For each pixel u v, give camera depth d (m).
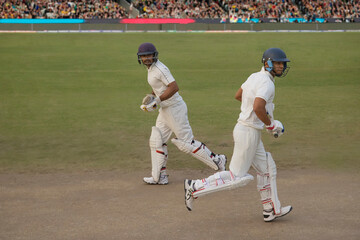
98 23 70.88
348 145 14.87
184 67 37.88
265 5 82.31
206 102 23.59
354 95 25.14
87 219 8.91
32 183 11.36
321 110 21.08
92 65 38.56
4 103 23.56
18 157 13.95
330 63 39.38
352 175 11.67
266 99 8.09
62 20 71.00
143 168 12.74
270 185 8.63
